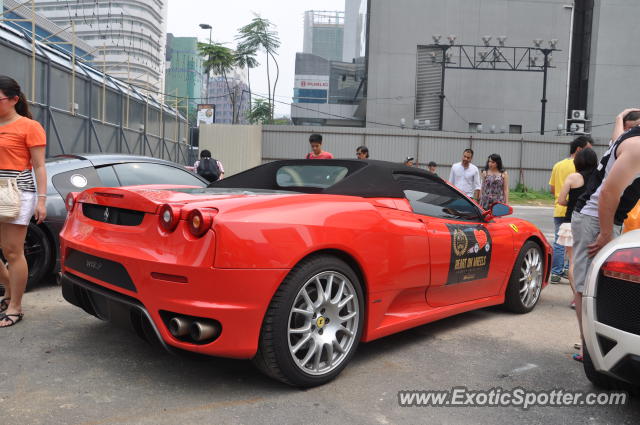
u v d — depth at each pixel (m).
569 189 5.09
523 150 28.27
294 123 48.38
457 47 37.03
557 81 37.16
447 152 28.36
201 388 2.51
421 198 3.43
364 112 42.06
